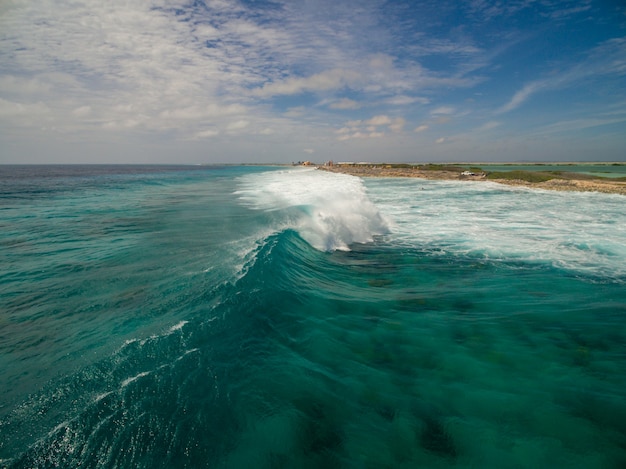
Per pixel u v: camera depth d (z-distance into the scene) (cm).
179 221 1284
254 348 474
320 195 1848
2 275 686
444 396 397
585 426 351
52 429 305
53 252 852
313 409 367
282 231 1107
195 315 521
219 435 322
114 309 540
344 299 680
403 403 384
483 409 376
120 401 343
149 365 401
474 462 310
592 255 981
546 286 751
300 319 579
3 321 501
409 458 313
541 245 1096
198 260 780
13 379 371
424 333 545
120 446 295
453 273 850
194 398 360
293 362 452
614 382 423
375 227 1354
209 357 430
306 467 299
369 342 515
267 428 337
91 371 386
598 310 625
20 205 1720
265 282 682
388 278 820
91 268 729
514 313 618
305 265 887
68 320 506
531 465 307
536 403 386
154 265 746
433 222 1487
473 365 459
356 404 380
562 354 486
